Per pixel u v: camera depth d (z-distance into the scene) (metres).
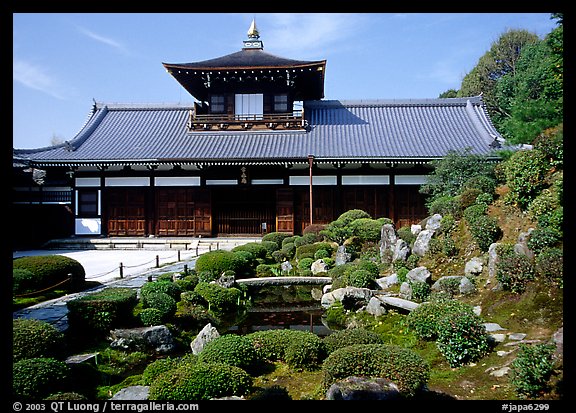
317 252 18.58
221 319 12.24
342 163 28.22
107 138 33.03
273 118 32.38
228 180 29.94
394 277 13.21
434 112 34.47
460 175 18.22
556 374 6.00
